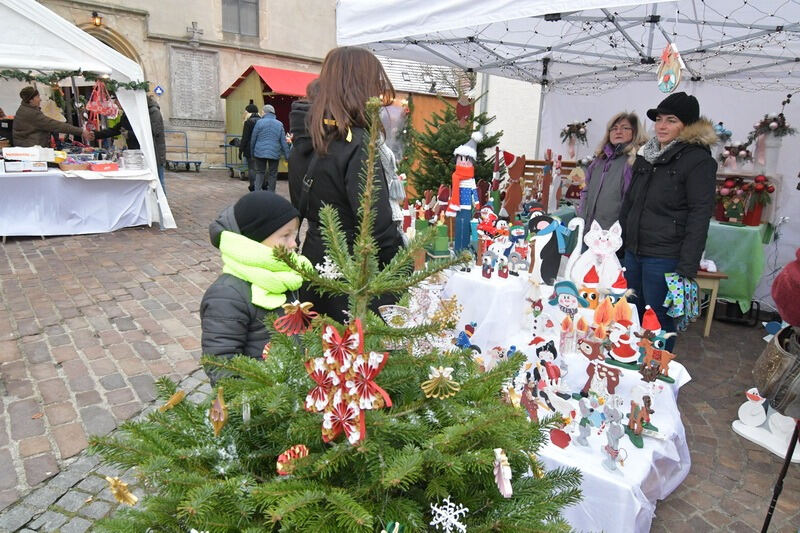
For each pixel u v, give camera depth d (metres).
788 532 2.34
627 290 2.50
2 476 2.46
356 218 1.97
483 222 3.21
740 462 2.85
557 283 2.52
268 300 1.65
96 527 1.05
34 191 6.51
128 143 8.22
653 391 2.19
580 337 2.40
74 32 6.57
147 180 7.24
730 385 3.75
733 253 4.86
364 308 1.09
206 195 10.84
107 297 4.77
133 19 14.84
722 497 2.56
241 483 0.98
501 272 2.94
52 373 3.42
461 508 1.08
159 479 0.96
